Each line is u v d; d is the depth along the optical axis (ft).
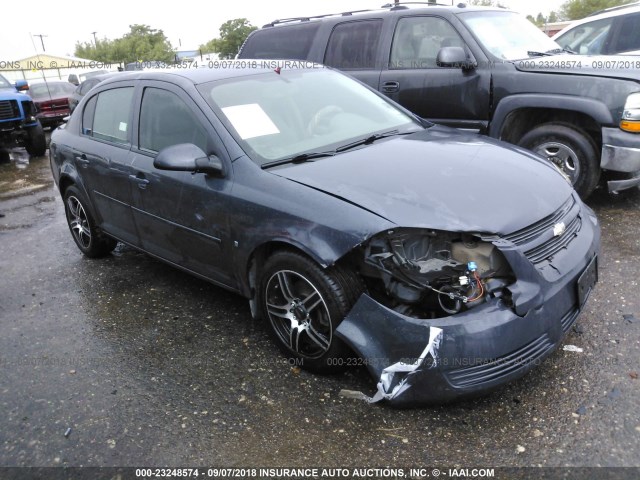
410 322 8.20
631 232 15.56
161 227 12.71
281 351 10.71
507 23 20.12
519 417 8.82
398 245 8.53
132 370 10.84
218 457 8.49
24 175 31.99
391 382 8.52
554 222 9.32
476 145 11.46
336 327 9.24
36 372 11.03
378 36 20.53
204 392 10.00
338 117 12.56
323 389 9.82
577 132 16.84
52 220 21.45
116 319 12.92
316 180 9.80
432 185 9.33
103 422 9.43
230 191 10.58
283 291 10.05
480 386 8.22
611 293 12.23
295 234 9.34
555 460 7.96
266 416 9.26
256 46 24.20
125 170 13.29
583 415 8.73
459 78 18.49
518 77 17.37
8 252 18.10
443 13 19.11
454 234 8.42
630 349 10.22
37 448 8.98
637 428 8.37
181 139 12.01
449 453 8.23
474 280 8.16
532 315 8.30
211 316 12.73
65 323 12.94
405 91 19.74
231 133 11.09
